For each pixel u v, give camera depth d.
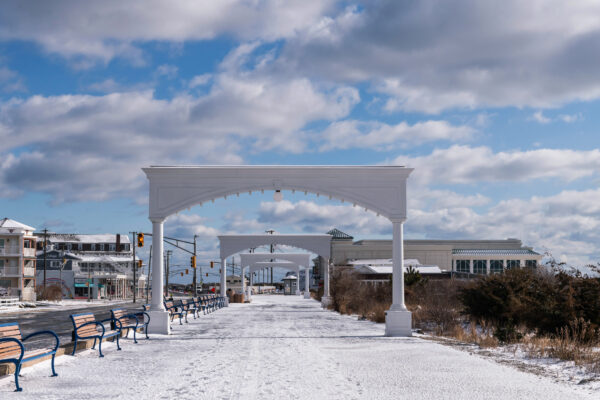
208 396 8.38
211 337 17.89
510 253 70.62
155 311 19.06
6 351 9.29
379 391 8.79
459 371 10.77
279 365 11.50
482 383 9.51
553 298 16.92
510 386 9.25
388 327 18.33
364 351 13.94
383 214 19.00
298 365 11.49
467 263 70.25
